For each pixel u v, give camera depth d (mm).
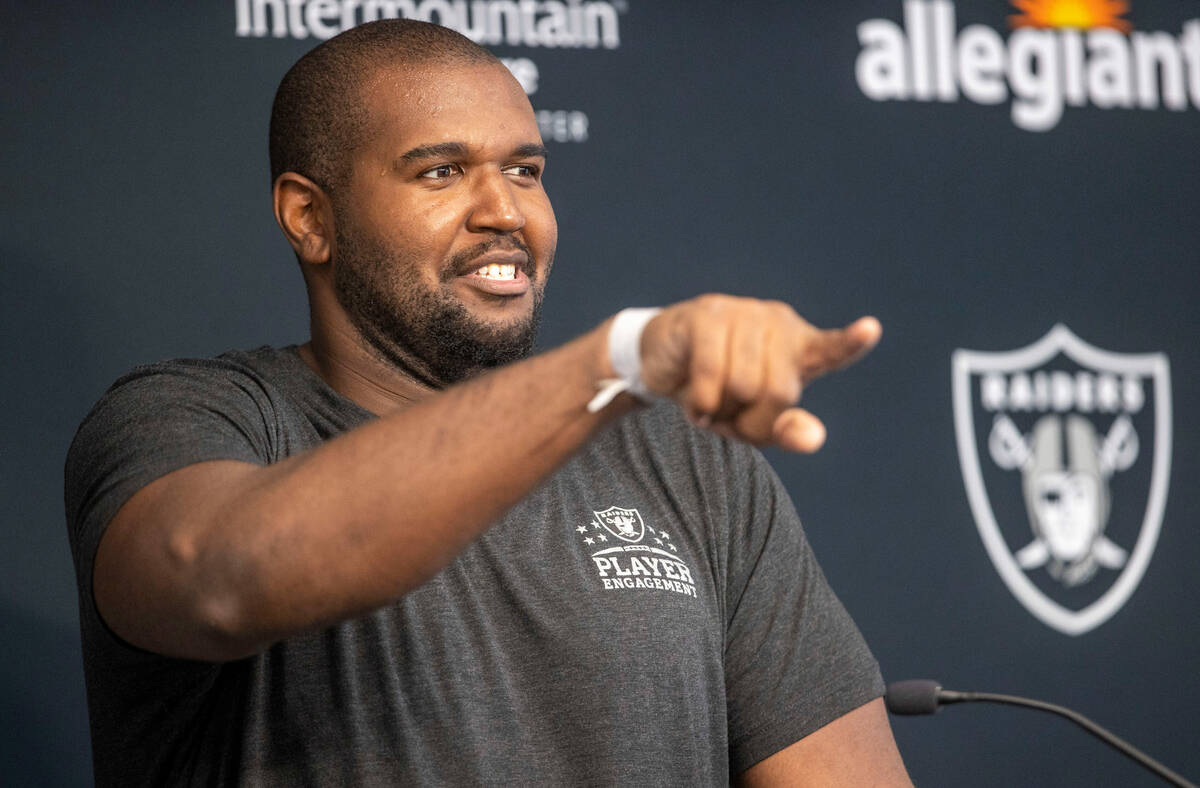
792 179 9070
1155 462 9336
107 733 4707
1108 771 8977
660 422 5652
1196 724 9109
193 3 8328
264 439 4730
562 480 5297
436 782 4551
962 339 9164
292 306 8305
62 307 7969
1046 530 9094
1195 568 9281
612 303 8703
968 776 8789
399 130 5324
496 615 4883
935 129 9312
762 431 2877
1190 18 9625
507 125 5402
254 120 8352
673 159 8906
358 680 4641
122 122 8156
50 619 7793
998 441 9133
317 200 5590
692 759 4980
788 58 9164
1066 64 9523
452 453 3324
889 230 9164
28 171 7996
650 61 8953
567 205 8703
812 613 5574
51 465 7863
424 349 5414
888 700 5781
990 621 8953
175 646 3809
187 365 4891
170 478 3885
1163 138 9586
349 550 3377
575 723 4773
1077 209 9430
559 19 8828
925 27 9375
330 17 8516
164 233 8156
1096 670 9039
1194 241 9523
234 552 3451
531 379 3322
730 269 8906
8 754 7652
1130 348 9383
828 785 5336
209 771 4602
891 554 8867
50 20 8109
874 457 8938
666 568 5184
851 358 2789
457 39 5609
